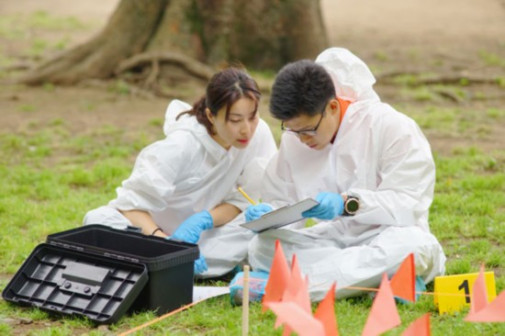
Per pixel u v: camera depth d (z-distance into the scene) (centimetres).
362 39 2505
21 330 593
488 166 1118
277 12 1755
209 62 1741
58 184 1073
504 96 1645
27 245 800
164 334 570
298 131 632
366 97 670
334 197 634
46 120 1451
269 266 664
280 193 700
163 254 639
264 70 1770
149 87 1655
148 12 1716
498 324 580
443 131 1346
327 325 414
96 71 1719
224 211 727
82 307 604
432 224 866
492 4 3262
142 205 686
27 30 2630
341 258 633
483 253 778
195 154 695
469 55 2194
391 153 648
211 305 636
